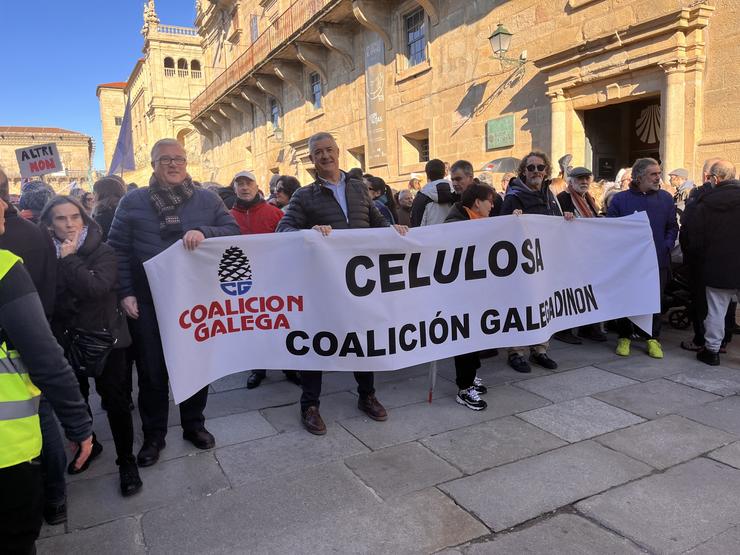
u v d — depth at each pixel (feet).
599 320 14.98
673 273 18.54
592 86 29.58
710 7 24.21
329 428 11.85
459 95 39.70
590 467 9.86
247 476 9.86
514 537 7.93
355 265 11.46
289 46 58.90
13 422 4.84
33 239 8.12
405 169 46.75
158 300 9.84
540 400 13.10
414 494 9.11
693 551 7.52
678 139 25.57
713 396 13.03
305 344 11.39
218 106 92.02
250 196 15.43
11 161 178.70
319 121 61.52
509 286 12.84
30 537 5.16
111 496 9.32
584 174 17.10
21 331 4.86
